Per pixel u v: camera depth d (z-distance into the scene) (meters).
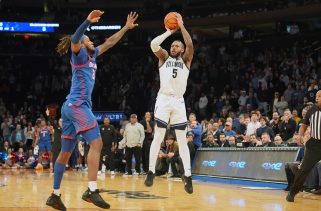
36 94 25.95
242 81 20.09
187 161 6.69
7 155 19.39
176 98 6.66
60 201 5.50
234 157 12.53
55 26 25.58
